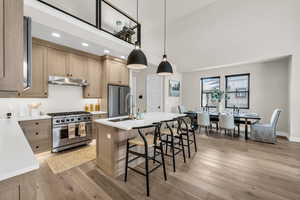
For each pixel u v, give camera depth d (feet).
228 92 18.10
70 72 11.15
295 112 12.77
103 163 7.57
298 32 10.48
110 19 11.68
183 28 12.99
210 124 16.72
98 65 13.32
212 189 6.05
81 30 8.21
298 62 12.43
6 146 3.29
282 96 14.56
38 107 10.32
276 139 13.51
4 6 2.66
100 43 10.23
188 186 6.25
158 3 10.05
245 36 11.94
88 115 11.43
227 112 15.93
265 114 15.55
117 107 13.87
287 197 5.58
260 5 9.58
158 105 18.69
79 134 10.66
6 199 2.10
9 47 2.71
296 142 12.59
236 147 11.32
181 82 21.86
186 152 10.24
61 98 11.66
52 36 9.00
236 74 17.28
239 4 9.83
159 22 12.39
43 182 6.51
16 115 9.45
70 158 9.02
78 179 6.76
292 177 6.97
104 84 13.34
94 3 9.56
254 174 7.24
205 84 20.12
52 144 9.52
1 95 3.60
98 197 5.55
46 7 6.40
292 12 9.44
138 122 7.20
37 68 9.46
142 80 20.34
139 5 10.21
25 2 5.75
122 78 14.57
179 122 9.04
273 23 10.35
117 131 7.06
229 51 14.10
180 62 18.31
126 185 6.31
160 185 6.31
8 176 2.08
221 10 10.48
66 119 10.08
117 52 12.30
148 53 15.34
